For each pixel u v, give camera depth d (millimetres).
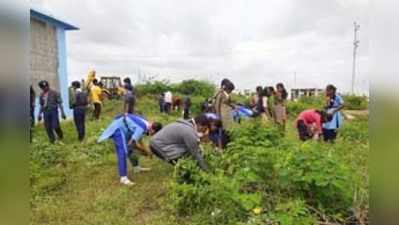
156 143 5875
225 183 4316
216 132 7023
